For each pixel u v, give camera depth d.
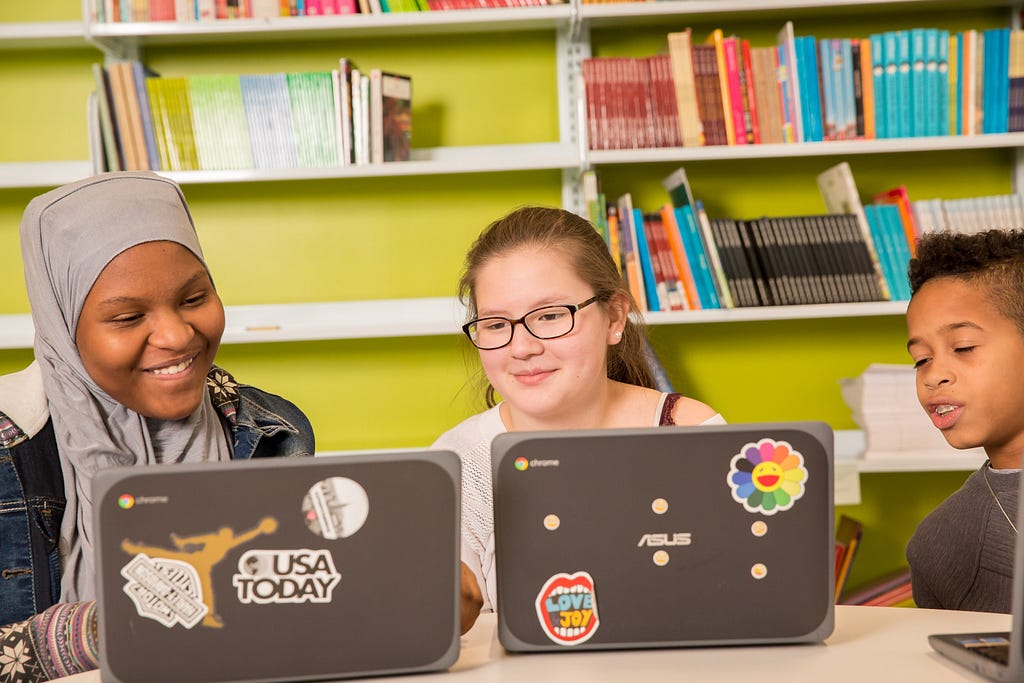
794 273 2.34
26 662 0.98
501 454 0.88
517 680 0.81
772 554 0.88
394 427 2.63
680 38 2.32
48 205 1.25
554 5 2.33
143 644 0.81
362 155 2.32
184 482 0.82
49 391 1.28
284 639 0.82
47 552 1.25
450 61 2.57
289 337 2.29
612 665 0.85
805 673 0.81
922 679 0.78
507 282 1.33
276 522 0.82
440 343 2.63
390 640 0.83
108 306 1.19
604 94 2.32
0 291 2.54
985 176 2.58
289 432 1.45
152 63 2.53
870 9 2.50
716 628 0.88
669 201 2.60
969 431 1.27
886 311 2.30
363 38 2.55
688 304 2.34
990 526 1.26
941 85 2.32
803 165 2.60
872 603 2.43
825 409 2.63
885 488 2.65
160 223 1.23
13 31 2.30
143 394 1.25
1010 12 2.51
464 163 2.30
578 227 1.42
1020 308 1.24
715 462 0.88
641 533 0.88
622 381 1.63
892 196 2.39
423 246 2.61
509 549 0.88
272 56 2.55
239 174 2.27
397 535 0.83
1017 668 0.75
